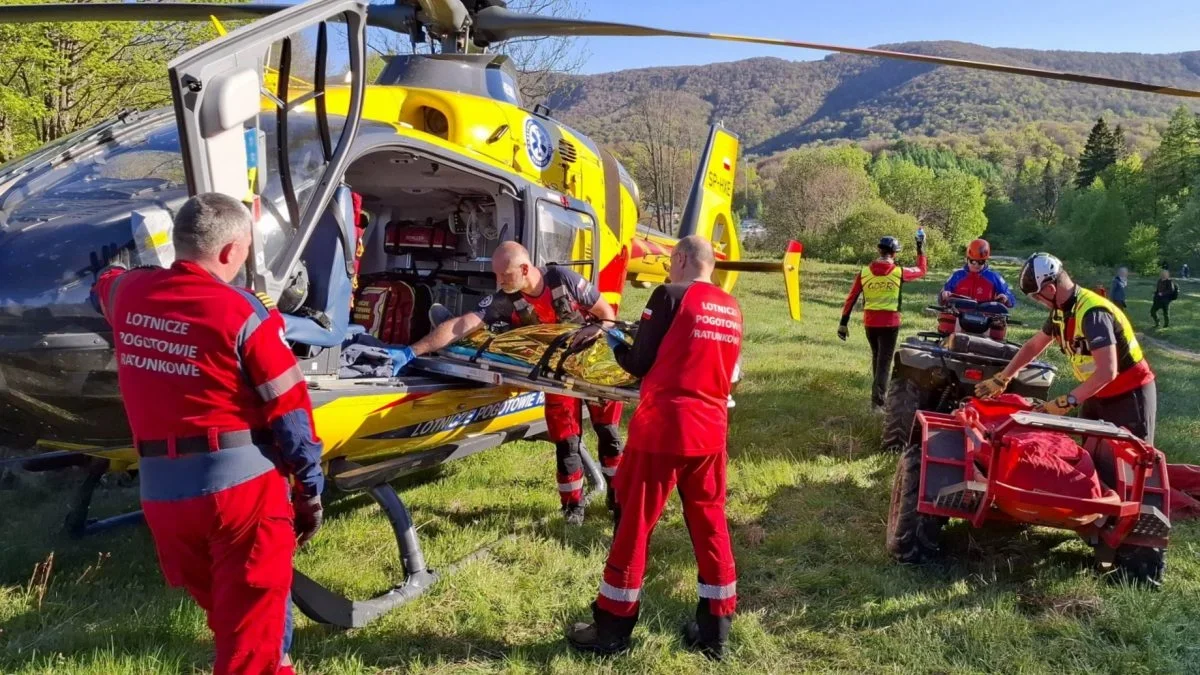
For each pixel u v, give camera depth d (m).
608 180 6.98
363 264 5.55
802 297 21.53
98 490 4.80
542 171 5.80
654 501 3.21
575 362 3.92
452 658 3.23
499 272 4.24
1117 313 4.29
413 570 3.70
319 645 3.24
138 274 2.38
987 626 3.50
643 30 5.00
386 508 3.77
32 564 3.82
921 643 3.39
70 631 3.20
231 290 2.31
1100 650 3.34
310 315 3.50
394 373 3.88
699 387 3.20
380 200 5.33
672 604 3.73
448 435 4.39
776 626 3.58
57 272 3.11
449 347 4.27
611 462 4.71
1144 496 3.77
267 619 2.38
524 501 5.03
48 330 3.07
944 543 4.41
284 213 3.27
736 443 6.43
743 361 10.16
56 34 11.44
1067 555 4.31
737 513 4.95
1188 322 23.78
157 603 3.47
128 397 2.31
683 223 7.92
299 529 2.62
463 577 3.85
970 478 3.91
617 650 3.27
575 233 5.56
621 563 3.22
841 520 4.88
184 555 2.39
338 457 3.77
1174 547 4.39
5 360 3.09
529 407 5.03
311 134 3.50
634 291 18.41
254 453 2.35
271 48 3.14
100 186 3.61
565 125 6.46
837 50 4.46
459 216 5.31
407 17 5.96
